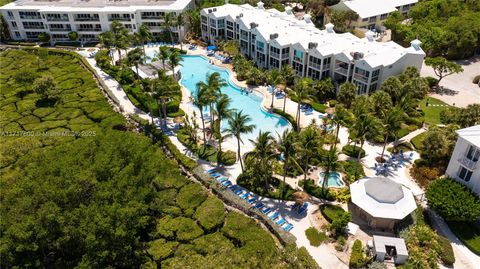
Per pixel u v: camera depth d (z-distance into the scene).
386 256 45.12
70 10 121.62
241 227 49.94
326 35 96.06
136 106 84.56
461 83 92.44
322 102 83.31
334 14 123.88
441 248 46.06
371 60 79.81
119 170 49.62
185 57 113.62
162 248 47.38
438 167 59.97
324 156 54.19
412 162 63.22
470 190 50.91
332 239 49.12
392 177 59.62
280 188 57.72
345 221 48.34
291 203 55.53
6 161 62.31
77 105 84.06
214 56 111.50
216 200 55.28
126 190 46.50
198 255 44.19
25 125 76.06
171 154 68.12
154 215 52.75
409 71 78.75
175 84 75.50
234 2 136.38
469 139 50.75
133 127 76.56
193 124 73.50
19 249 38.88
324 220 52.16
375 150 66.69
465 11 123.38
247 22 104.75
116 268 44.38
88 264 40.34
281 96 87.00
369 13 124.25
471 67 101.75
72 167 47.94
